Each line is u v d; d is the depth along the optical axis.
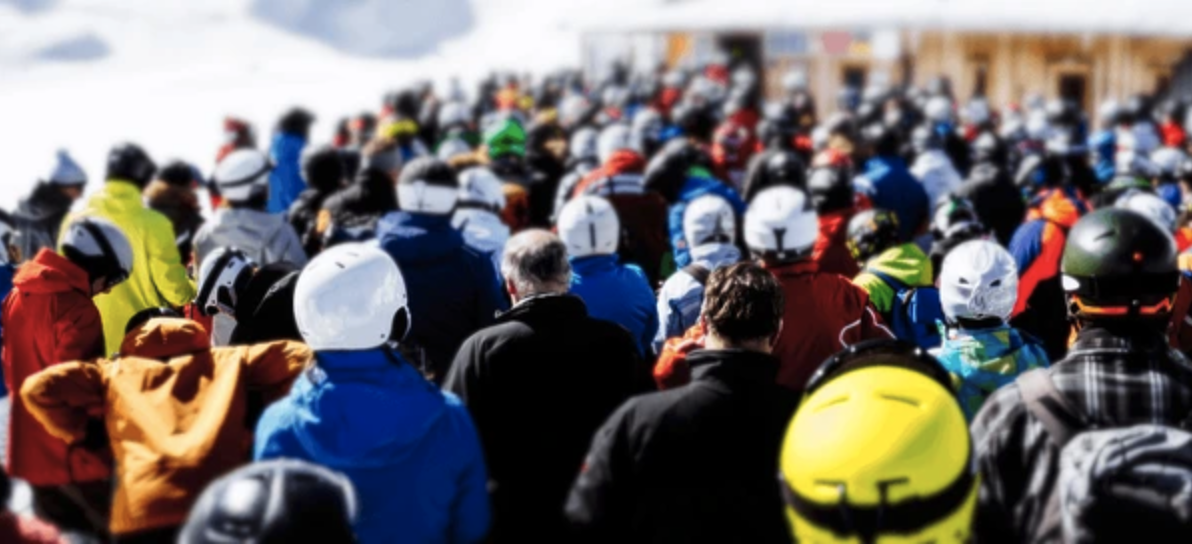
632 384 3.61
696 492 2.80
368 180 6.36
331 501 1.88
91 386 3.21
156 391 3.16
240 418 3.15
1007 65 22.19
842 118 9.84
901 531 2.17
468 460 2.98
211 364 3.26
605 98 17.59
